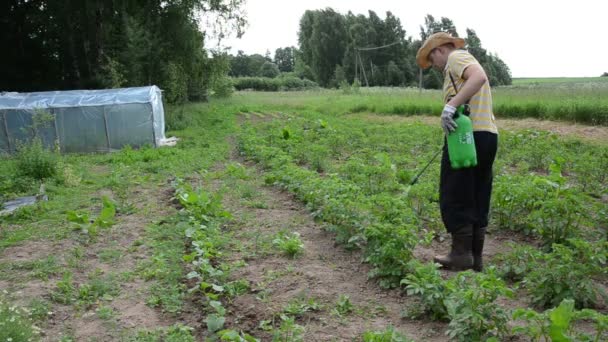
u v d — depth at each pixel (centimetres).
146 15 2633
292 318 413
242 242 654
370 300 478
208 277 534
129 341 419
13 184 1072
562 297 430
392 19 6856
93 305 490
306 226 717
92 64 2802
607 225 637
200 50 2897
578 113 1819
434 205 726
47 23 2841
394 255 500
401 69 6750
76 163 1400
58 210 863
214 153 1452
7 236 718
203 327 448
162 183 1078
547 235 599
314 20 7638
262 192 938
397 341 373
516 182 759
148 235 699
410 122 2238
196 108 2956
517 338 388
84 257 622
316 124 1941
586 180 887
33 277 561
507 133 1479
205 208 767
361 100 3020
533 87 2792
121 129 1681
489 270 397
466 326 371
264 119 2622
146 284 537
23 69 2998
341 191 714
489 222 683
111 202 798
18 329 396
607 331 390
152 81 2577
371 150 1319
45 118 1479
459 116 475
